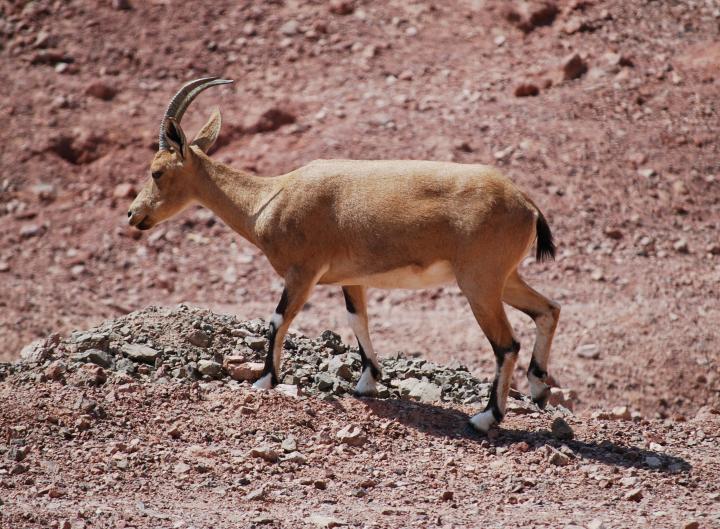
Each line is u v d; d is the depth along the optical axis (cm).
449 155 7850
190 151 3722
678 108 8362
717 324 6103
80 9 9900
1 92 9062
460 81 8862
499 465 3116
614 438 3447
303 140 8256
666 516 2730
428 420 3406
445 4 9825
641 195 7562
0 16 9825
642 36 9294
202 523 2583
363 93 8781
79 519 2575
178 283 7262
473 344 6000
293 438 3175
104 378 3431
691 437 3556
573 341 5888
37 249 7638
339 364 3753
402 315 6556
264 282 7206
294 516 2667
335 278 3484
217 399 3391
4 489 2788
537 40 9331
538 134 8088
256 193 3625
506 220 3234
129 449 3047
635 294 6600
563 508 2803
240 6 9894
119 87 9100
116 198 8100
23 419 3153
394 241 3328
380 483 2958
